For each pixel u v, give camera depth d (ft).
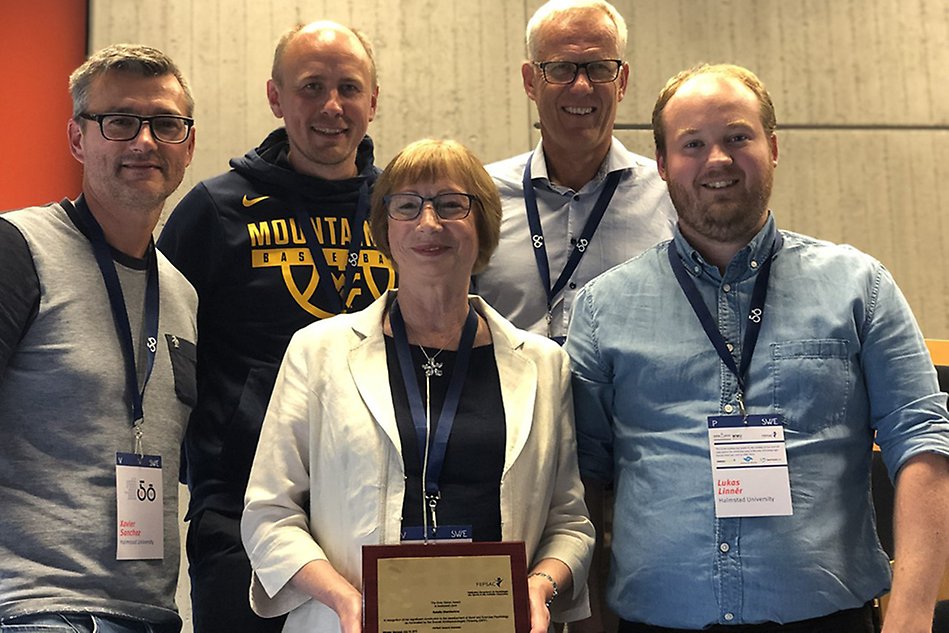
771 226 8.05
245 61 16.40
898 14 17.92
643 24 17.24
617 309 8.22
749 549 7.26
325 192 10.18
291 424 7.76
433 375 7.80
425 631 6.63
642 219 10.52
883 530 10.85
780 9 17.65
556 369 8.16
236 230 9.88
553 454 7.84
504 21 17.03
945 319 17.28
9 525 7.34
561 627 8.59
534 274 10.29
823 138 17.46
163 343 8.52
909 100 17.75
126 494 7.76
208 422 9.45
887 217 17.42
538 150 10.81
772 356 7.64
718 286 7.98
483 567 6.76
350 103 10.32
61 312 7.78
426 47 16.83
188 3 16.42
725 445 7.47
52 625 7.15
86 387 7.74
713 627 7.30
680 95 8.10
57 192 15.81
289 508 7.63
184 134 8.51
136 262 8.49
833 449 7.47
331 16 16.66
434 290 7.89
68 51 16.15
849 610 7.32
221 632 8.72
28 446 7.50
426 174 7.94
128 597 7.64
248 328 9.61
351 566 7.32
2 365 7.38
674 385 7.79
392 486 7.36
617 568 7.76
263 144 10.61
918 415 7.36
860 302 7.72
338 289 9.89
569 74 10.43
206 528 9.06
